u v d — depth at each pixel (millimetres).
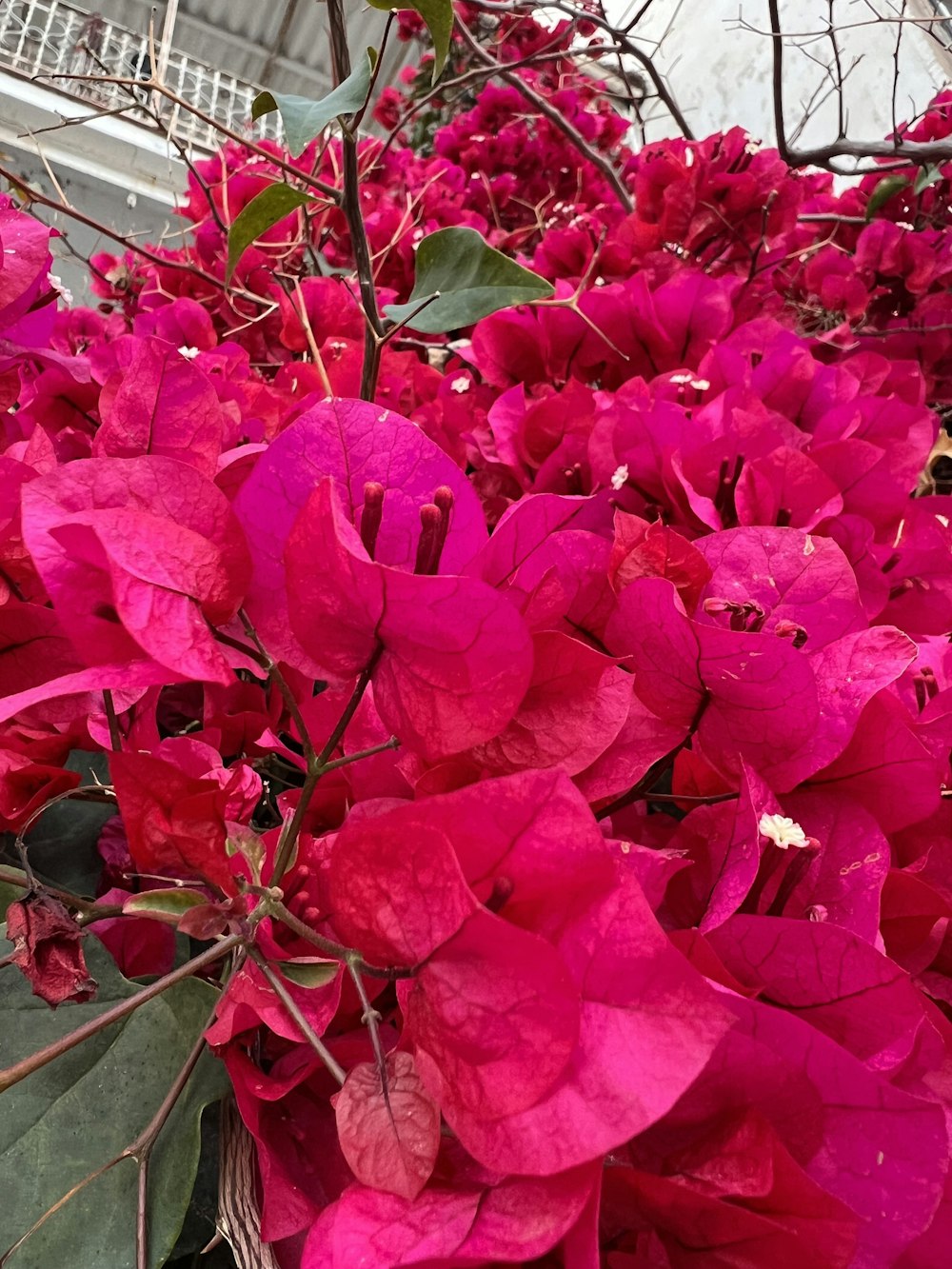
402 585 128
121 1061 170
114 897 203
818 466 272
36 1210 152
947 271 535
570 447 307
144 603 136
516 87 593
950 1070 161
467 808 130
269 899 142
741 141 472
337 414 158
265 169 526
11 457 205
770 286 547
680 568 194
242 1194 159
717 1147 138
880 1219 138
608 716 159
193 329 412
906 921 190
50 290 265
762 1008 137
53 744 217
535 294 206
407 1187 123
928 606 283
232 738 242
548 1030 121
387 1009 176
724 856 175
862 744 187
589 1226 119
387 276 552
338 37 247
